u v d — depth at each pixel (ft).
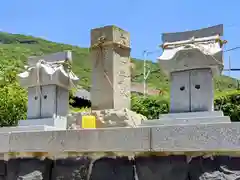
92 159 10.53
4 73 31.86
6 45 98.02
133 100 28.32
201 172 9.02
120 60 15.57
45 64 13.06
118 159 10.16
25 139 11.44
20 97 27.50
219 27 10.58
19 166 11.56
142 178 9.76
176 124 9.70
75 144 10.61
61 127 12.63
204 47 10.36
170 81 10.76
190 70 10.52
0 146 11.83
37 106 12.89
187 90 10.46
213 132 8.88
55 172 10.95
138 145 9.71
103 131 10.23
